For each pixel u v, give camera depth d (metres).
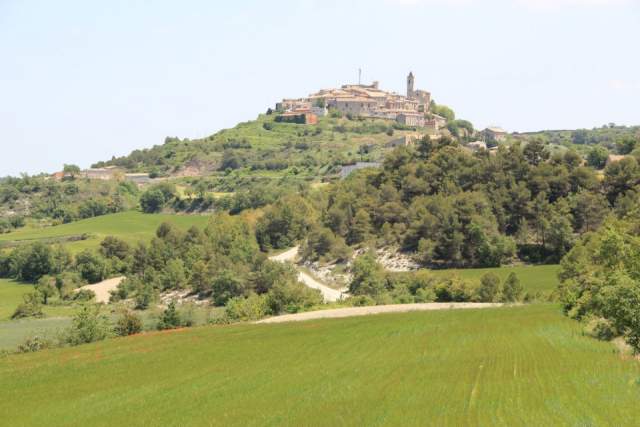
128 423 128.50
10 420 141.25
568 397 115.00
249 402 136.88
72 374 190.88
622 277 163.62
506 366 151.38
